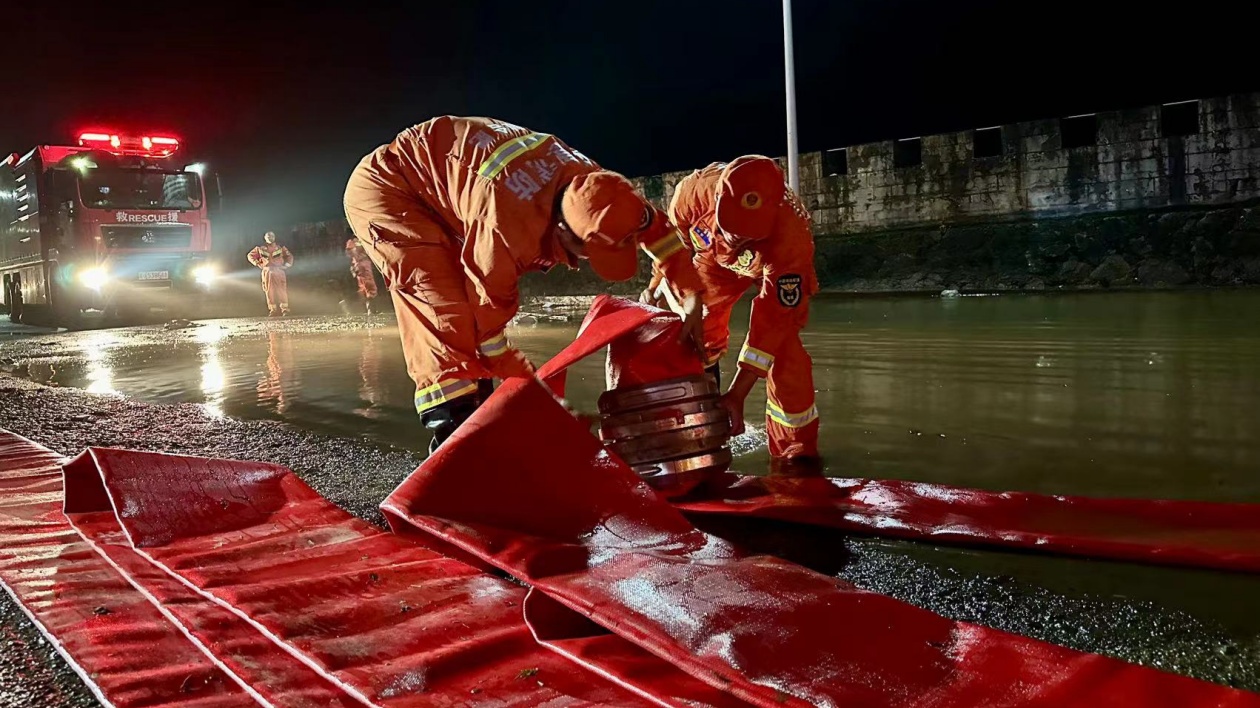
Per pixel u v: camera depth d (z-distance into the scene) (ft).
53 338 44.45
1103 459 12.29
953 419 15.26
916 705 5.22
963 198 48.75
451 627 7.01
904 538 9.37
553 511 8.59
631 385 10.43
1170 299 34.88
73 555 9.11
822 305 40.57
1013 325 28.43
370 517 10.93
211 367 28.66
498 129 10.60
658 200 57.82
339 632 6.92
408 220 11.09
